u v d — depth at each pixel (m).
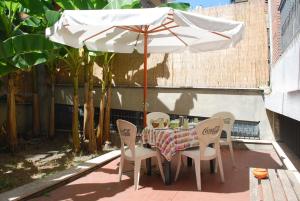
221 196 4.79
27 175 5.89
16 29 6.97
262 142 7.90
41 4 6.76
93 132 7.62
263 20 8.02
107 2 7.64
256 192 3.29
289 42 4.97
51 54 6.63
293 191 3.29
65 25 4.97
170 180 5.40
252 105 8.12
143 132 5.75
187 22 4.70
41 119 10.04
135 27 6.35
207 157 5.21
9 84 7.33
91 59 7.55
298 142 6.47
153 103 9.16
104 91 8.13
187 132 5.50
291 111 4.32
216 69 8.43
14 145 7.48
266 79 7.96
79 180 5.64
